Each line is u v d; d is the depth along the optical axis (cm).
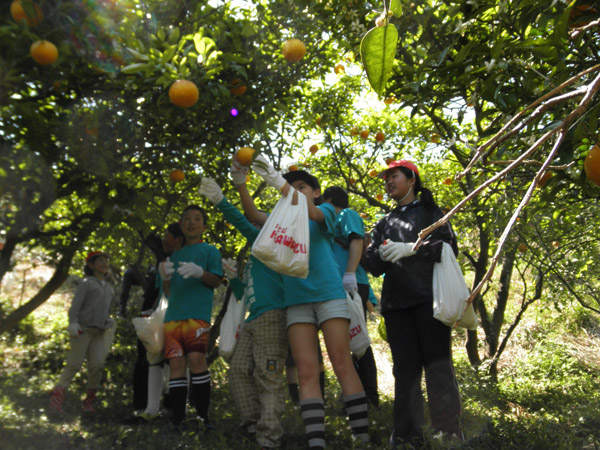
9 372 234
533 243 562
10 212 223
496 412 418
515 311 815
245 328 335
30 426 226
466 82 245
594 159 155
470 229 600
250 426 321
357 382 301
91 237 253
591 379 569
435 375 315
